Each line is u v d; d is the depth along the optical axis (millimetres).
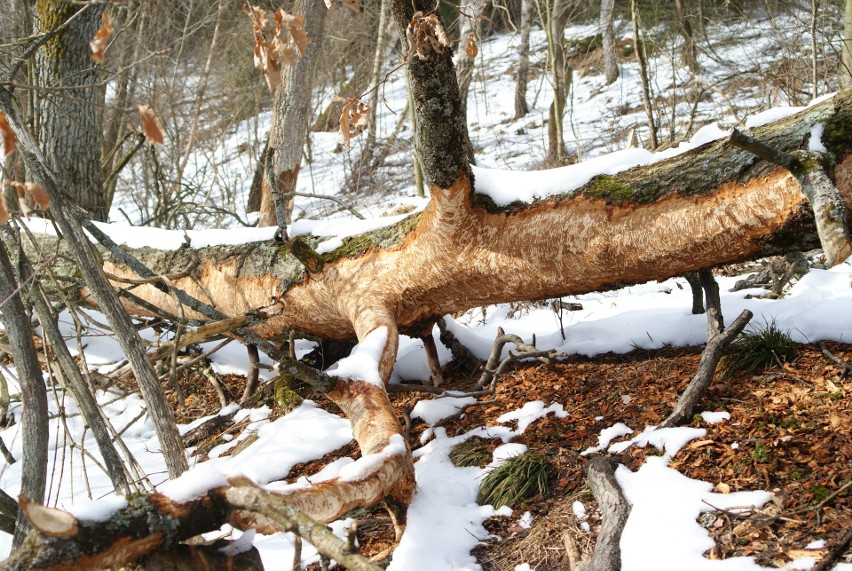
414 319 4805
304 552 3709
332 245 4914
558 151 11195
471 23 3266
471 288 4531
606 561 2973
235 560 2789
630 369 4531
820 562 2695
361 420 3889
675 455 3562
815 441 3383
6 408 5406
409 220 4680
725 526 3041
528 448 4004
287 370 3758
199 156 15539
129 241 5809
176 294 4758
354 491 3287
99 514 2531
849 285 5094
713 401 3898
